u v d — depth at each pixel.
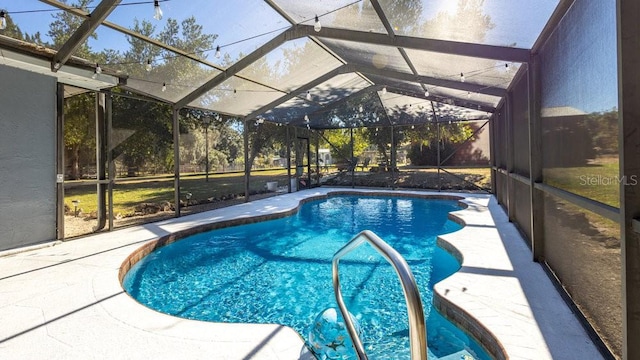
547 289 3.11
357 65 7.23
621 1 1.59
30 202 4.86
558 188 3.05
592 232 2.29
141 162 6.84
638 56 1.57
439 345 2.71
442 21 3.66
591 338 2.26
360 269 4.68
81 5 3.81
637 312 1.58
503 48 4.02
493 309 2.72
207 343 2.32
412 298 1.04
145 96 6.88
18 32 4.12
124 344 2.31
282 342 2.33
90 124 6.07
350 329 1.71
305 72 7.26
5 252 4.46
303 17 4.78
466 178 11.57
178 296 3.90
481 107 8.59
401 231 6.97
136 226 6.34
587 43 2.27
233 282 4.30
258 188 11.29
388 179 13.09
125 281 4.15
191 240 6.15
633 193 1.59
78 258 4.32
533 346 2.19
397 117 11.84
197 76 6.28
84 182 5.71
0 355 2.20
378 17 4.14
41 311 2.83
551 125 3.33
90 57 5.05
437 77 6.45
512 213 6.21
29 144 4.87
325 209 9.74
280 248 5.81
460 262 4.33
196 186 9.01
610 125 1.93
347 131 14.17
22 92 4.80
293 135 12.80
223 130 9.84
